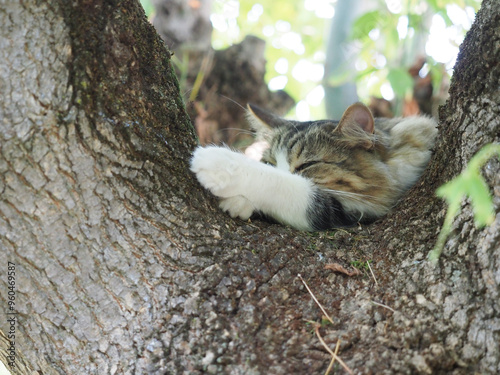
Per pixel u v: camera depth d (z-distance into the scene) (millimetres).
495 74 2424
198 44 5754
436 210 2623
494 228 2268
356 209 3676
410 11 5215
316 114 7871
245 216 2867
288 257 2572
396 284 2432
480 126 2445
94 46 2268
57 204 2254
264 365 2176
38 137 2186
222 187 2727
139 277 2348
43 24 2180
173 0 5703
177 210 2465
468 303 2244
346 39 5527
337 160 3721
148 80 2525
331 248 2723
